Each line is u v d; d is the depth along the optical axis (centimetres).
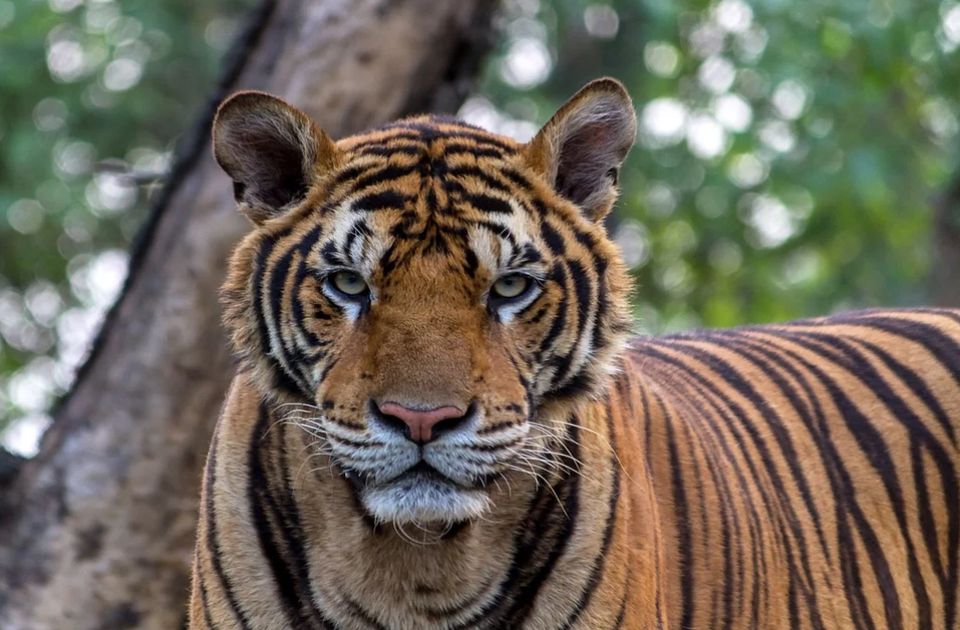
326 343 710
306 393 724
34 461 1147
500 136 762
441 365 685
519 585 731
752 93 1950
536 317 718
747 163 2189
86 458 1133
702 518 811
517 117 2422
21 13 2083
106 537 1124
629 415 796
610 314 753
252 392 760
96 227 2358
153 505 1131
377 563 721
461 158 729
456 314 698
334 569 726
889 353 935
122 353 1148
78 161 2372
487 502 706
